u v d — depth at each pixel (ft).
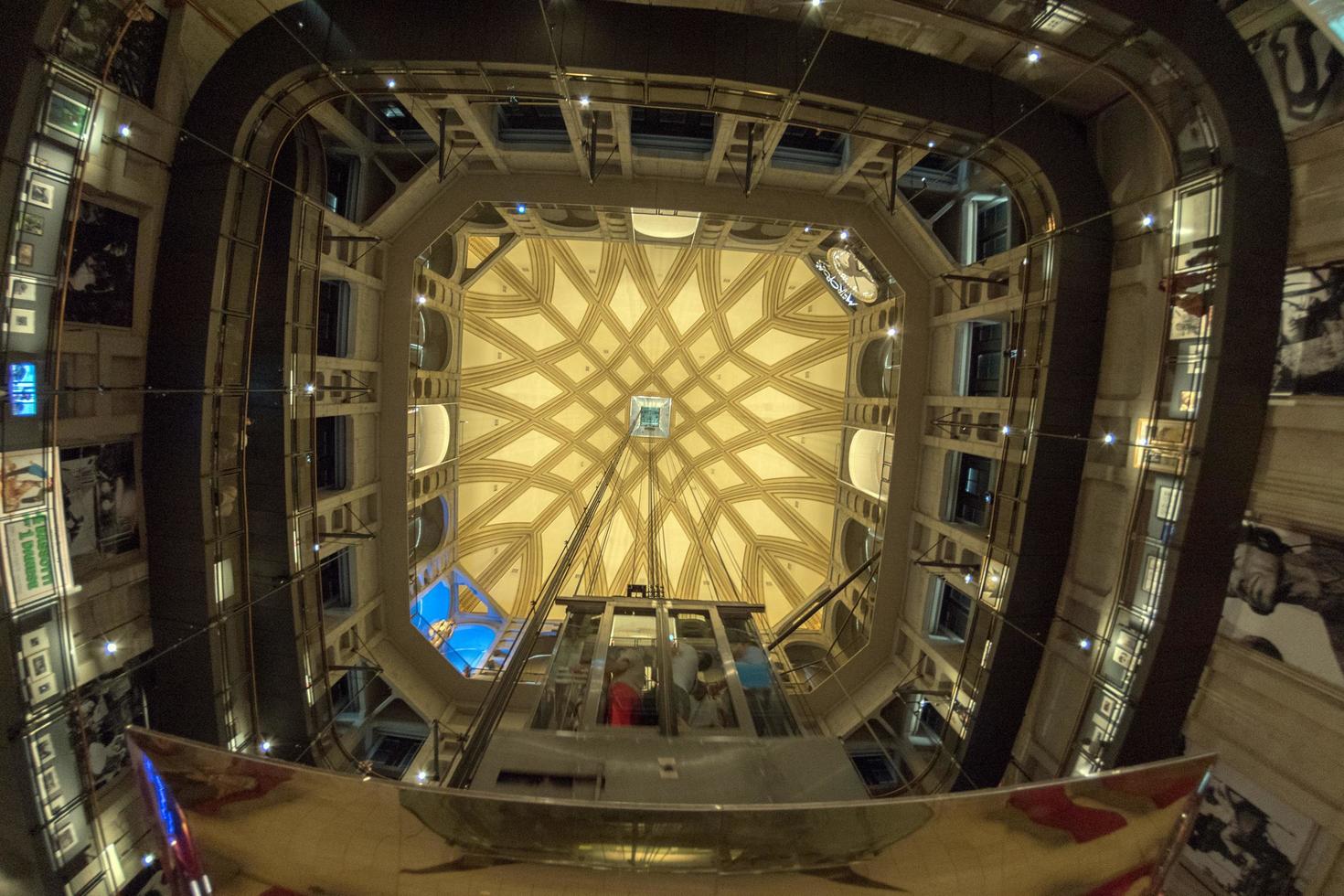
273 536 38.01
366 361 47.85
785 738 19.92
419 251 48.78
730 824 13.19
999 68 36.45
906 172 45.34
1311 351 27.61
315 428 41.57
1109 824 13.58
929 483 52.03
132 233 30.48
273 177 35.27
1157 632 31.58
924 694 48.83
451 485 65.31
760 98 35.70
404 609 52.47
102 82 25.91
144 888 31.09
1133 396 35.63
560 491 83.76
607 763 18.33
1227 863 30.83
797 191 48.67
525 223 54.39
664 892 12.60
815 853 13.08
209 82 32.58
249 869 12.75
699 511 84.64
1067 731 38.29
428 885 12.60
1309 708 27.43
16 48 22.66
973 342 48.47
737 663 28.99
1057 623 40.29
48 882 26.11
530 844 12.92
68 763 26.96
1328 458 27.02
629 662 27.86
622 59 33.76
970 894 12.95
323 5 33.09
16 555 24.68
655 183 47.60
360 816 12.99
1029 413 39.58
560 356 81.87
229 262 32.78
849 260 57.77
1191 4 27.53
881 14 33.58
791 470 80.12
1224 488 30.09
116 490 30.83
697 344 83.25
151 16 29.66
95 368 28.84
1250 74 28.14
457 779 16.69
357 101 41.78
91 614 29.22
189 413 31.89
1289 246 28.60
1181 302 31.27
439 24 33.27
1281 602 28.66
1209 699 31.89
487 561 77.71
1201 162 30.01
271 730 40.04
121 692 31.14
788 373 79.71
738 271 77.56
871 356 65.26
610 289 79.51
